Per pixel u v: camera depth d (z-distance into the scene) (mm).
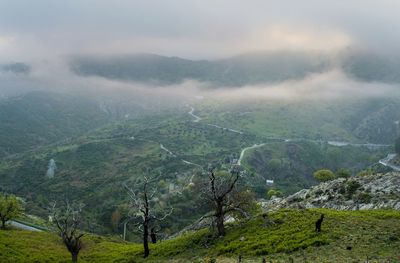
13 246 84750
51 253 84688
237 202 77812
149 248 84750
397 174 102562
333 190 106938
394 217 70375
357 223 66000
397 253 50312
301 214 73875
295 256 55000
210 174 76312
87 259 83062
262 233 68750
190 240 78625
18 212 135000
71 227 94500
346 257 50625
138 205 85500
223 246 68438
